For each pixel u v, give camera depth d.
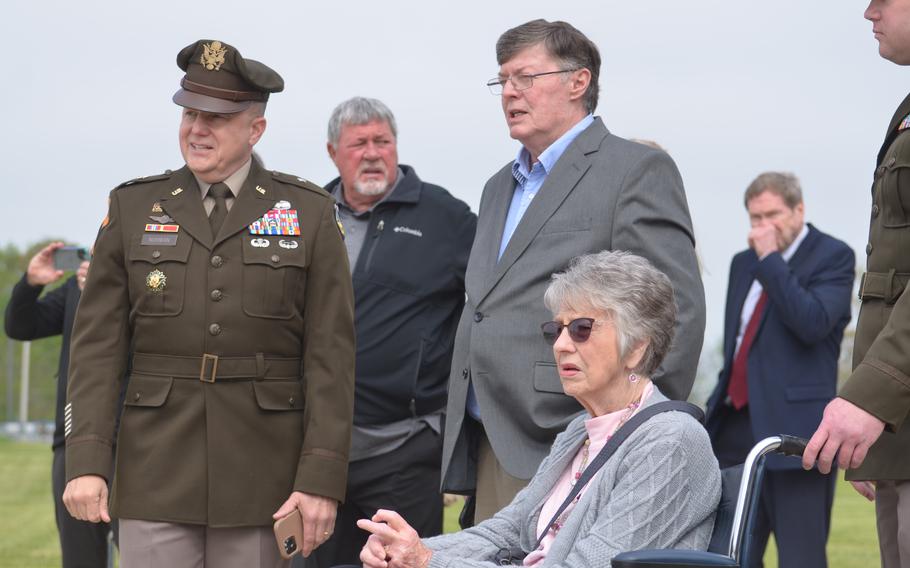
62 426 7.96
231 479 5.24
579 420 4.79
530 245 5.64
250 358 5.30
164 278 5.30
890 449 4.59
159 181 5.54
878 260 4.76
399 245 7.17
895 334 4.39
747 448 8.45
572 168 5.67
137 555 5.25
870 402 4.35
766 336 8.24
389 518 4.47
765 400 8.19
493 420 5.59
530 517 4.71
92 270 5.44
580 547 4.25
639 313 4.49
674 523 4.29
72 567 7.96
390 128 7.30
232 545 5.29
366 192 7.23
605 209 5.55
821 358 8.23
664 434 4.38
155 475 5.24
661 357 4.56
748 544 4.12
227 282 5.30
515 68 5.81
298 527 5.25
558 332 4.56
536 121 5.78
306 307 5.46
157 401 5.26
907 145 4.66
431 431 7.13
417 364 7.06
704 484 4.36
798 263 8.34
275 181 5.54
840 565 10.28
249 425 5.29
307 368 5.42
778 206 8.29
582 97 5.83
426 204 7.29
